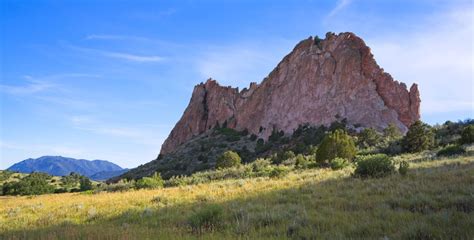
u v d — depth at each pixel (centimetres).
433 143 5122
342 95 13150
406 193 1160
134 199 1764
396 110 12638
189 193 1858
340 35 14750
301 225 854
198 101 19500
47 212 1535
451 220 759
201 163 11944
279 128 13962
